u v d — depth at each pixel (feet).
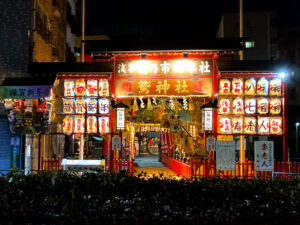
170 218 26.63
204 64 65.21
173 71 65.36
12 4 65.41
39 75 65.16
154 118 78.13
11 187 29.99
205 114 61.52
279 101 63.77
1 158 59.67
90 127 64.90
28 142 61.87
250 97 63.98
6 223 26.48
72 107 65.00
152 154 157.48
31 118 58.54
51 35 84.58
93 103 65.00
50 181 30.63
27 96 57.62
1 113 60.80
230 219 25.89
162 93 65.26
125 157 90.27
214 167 57.00
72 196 27.12
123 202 27.63
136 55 65.77
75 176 32.81
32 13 66.95
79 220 26.86
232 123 63.72
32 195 28.35
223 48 63.62
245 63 65.31
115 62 66.08
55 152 81.46
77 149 112.37
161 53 65.16
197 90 64.90
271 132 63.67
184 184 29.45
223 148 46.06
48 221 27.04
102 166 53.06
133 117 80.74
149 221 26.32
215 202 26.58
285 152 63.21
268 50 168.86
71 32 120.98
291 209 26.73
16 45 64.80
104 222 26.63
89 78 65.62
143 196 27.71
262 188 27.61
